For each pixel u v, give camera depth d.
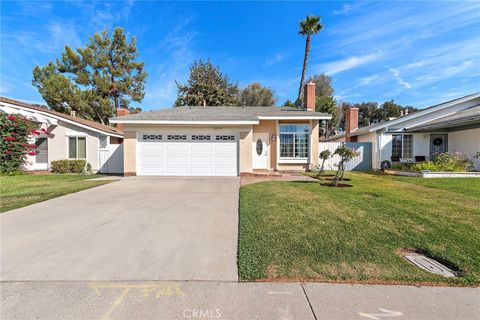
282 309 2.31
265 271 2.97
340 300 2.44
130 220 5.04
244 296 2.52
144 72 30.44
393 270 2.98
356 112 20.27
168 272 3.00
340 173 11.00
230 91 28.81
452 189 8.17
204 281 2.80
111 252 3.55
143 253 3.52
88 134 14.75
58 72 26.50
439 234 4.05
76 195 7.47
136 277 2.89
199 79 27.41
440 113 15.51
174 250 3.63
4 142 12.37
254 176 11.90
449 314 2.25
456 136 14.51
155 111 14.86
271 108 16.50
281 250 3.53
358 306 2.35
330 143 16.12
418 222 4.65
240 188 8.46
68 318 2.20
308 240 3.86
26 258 3.36
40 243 3.86
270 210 5.51
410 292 2.58
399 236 3.99
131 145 11.98
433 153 14.55
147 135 12.05
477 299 2.46
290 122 14.62
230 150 12.12
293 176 12.06
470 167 12.78
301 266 3.08
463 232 4.13
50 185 9.21
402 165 13.84
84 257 3.39
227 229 4.52
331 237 3.97
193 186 9.07
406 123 15.45
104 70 28.06
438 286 2.68
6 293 2.57
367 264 3.13
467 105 15.41
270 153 14.78
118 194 7.63
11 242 3.89
